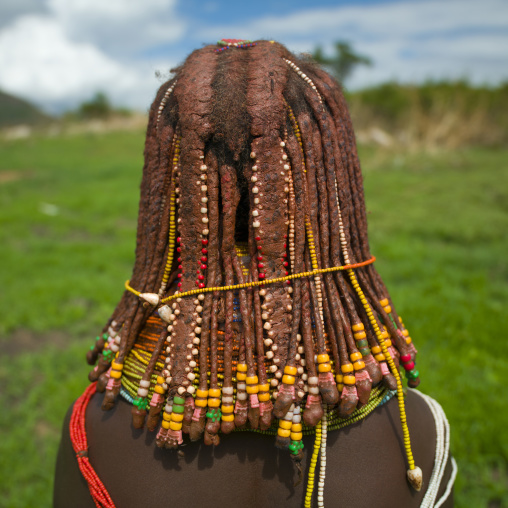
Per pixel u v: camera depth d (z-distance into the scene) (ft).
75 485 3.77
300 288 3.31
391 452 3.51
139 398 3.42
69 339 13.93
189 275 3.35
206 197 3.25
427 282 16.39
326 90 3.48
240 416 3.22
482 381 10.82
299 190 3.27
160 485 3.42
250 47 3.64
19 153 57.67
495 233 21.50
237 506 3.43
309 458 3.37
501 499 8.06
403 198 28.58
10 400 11.18
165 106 3.57
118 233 23.91
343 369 3.26
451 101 53.93
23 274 18.39
